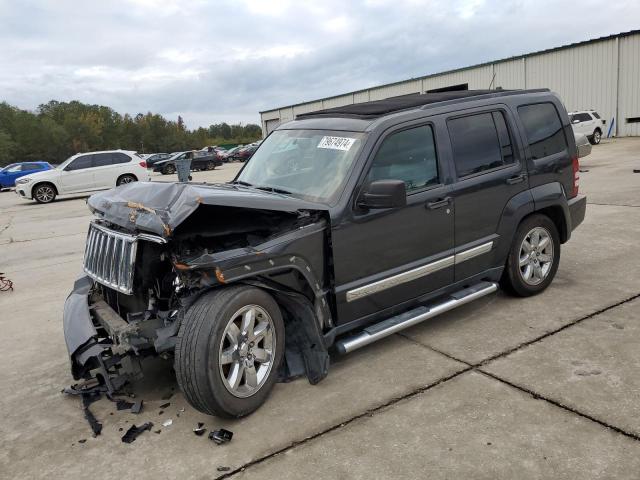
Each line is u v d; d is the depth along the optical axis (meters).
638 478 2.52
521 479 2.58
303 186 4.02
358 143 3.92
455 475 2.64
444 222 4.25
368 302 3.90
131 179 21.17
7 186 32.06
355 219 3.73
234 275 3.19
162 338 3.22
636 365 3.59
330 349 3.95
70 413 3.65
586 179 13.35
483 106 4.64
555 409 3.15
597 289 5.15
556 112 5.25
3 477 2.96
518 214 4.74
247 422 3.29
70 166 20.50
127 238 3.50
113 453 3.10
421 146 4.18
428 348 4.15
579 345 3.96
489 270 4.70
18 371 4.42
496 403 3.27
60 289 7.02
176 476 2.84
